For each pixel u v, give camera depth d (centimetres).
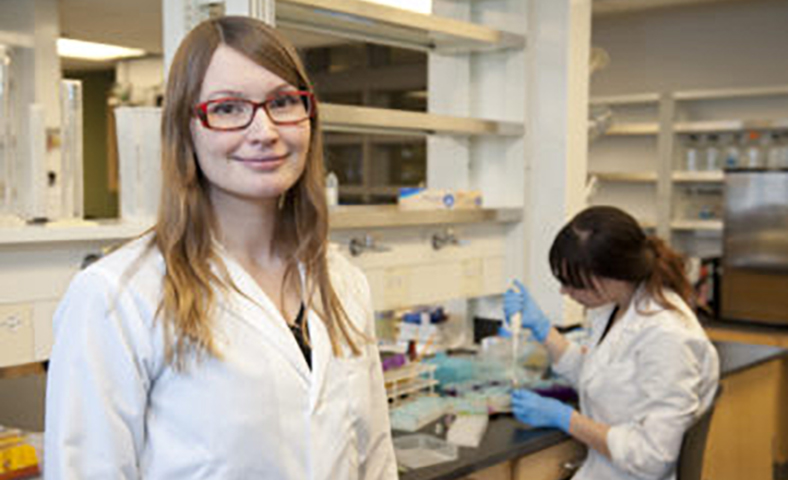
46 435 109
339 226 245
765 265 442
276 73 114
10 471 158
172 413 111
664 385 218
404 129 277
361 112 247
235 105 113
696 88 601
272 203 125
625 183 604
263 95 113
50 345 195
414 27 264
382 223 259
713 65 593
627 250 226
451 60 330
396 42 295
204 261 116
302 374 118
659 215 546
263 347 115
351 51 600
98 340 107
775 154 524
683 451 211
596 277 229
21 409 214
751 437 338
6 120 200
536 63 321
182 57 115
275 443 114
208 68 113
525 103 319
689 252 581
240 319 115
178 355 110
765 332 427
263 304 118
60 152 208
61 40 320
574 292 239
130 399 109
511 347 285
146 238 118
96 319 107
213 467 110
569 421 225
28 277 189
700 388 227
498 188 329
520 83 319
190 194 116
